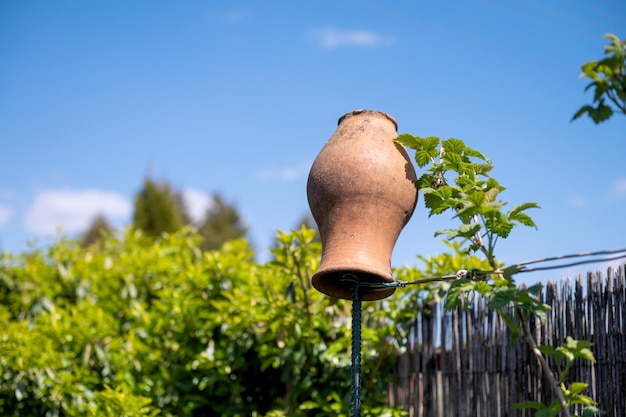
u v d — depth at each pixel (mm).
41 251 7332
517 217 3332
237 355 5445
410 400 4844
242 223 26984
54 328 5859
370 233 3451
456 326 4543
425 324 4797
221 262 5730
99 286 6988
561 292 3896
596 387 3648
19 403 5707
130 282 6746
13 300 7152
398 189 3510
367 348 5020
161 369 5609
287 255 4973
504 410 4121
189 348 5582
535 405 3402
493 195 3375
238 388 5453
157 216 24406
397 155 3607
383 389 4957
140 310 6211
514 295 3262
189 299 5703
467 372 4430
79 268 7172
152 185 24984
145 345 5855
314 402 4984
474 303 4438
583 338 3738
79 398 5578
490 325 4297
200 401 5496
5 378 5621
